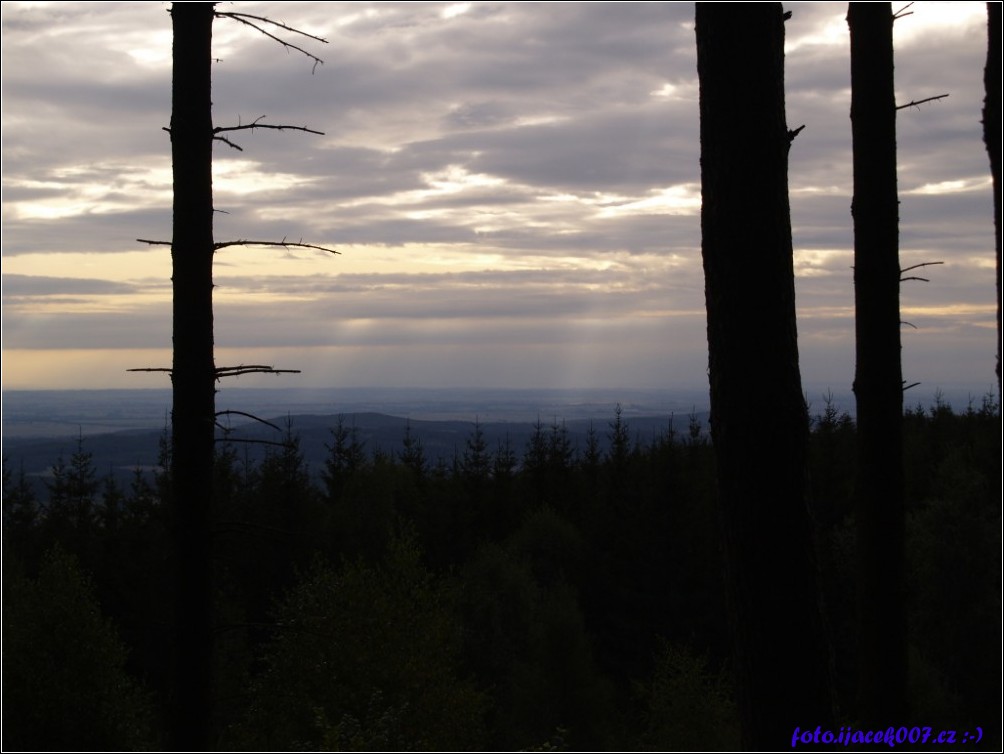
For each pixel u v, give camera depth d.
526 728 30.47
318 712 12.66
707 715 24.31
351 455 55.12
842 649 34.12
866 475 7.87
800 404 5.23
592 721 30.64
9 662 21.94
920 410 57.28
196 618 7.29
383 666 20.39
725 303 5.23
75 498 49.25
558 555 47.12
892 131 7.82
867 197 7.83
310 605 21.61
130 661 35.91
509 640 36.22
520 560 44.56
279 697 19.86
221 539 7.53
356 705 19.59
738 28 5.20
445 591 23.70
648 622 44.56
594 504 51.53
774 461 5.15
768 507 5.13
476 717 22.19
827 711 5.12
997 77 5.01
